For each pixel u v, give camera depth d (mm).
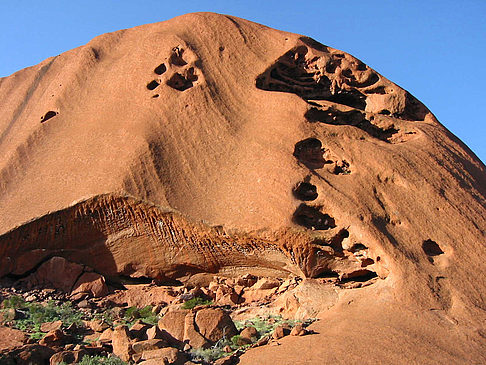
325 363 13000
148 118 21312
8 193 20531
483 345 14258
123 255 19625
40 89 25406
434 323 14906
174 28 25000
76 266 19500
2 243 18922
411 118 23625
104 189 18891
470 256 17219
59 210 18922
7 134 23828
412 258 16750
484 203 19672
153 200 18656
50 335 14562
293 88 23562
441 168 19922
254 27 24953
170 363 13219
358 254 17531
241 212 18219
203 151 20328
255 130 20703
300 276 18422
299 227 17500
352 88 23562
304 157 19797
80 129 21875
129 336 14570
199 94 21781
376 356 13289
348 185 18547
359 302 16125
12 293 18516
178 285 20016
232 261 18906
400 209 18188
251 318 17125
